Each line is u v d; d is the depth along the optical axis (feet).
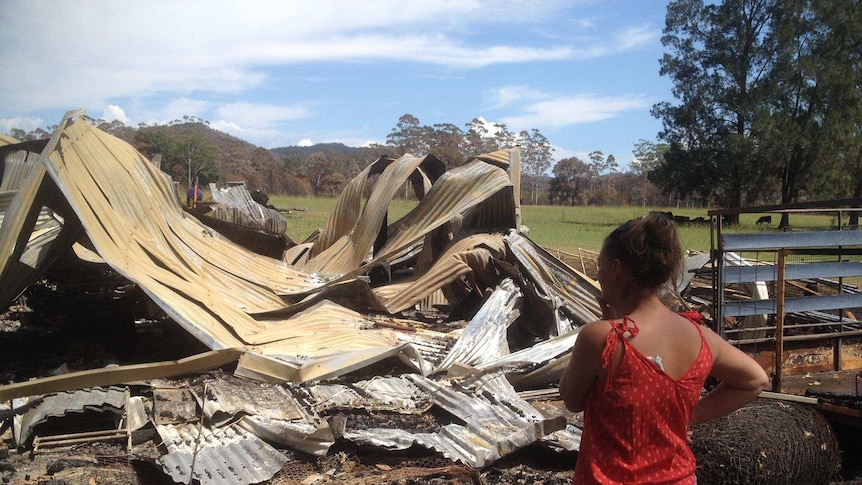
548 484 17.08
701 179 150.00
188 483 16.24
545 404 22.93
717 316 20.85
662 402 8.42
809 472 15.80
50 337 26.37
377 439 18.43
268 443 18.79
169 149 212.64
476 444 18.51
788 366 21.16
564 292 31.09
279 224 53.11
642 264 8.73
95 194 25.59
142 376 20.22
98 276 32.22
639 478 8.41
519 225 36.22
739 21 142.72
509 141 369.30
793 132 134.31
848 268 21.16
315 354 24.26
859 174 143.74
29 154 32.04
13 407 19.29
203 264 29.66
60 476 16.83
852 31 135.03
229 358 21.88
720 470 15.06
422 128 345.31
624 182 396.16
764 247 20.44
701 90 146.20
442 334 29.17
